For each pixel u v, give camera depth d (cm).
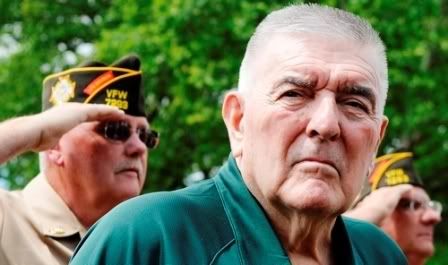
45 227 421
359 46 289
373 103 287
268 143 282
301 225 286
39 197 430
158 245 274
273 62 286
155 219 278
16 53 1733
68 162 427
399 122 1394
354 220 347
